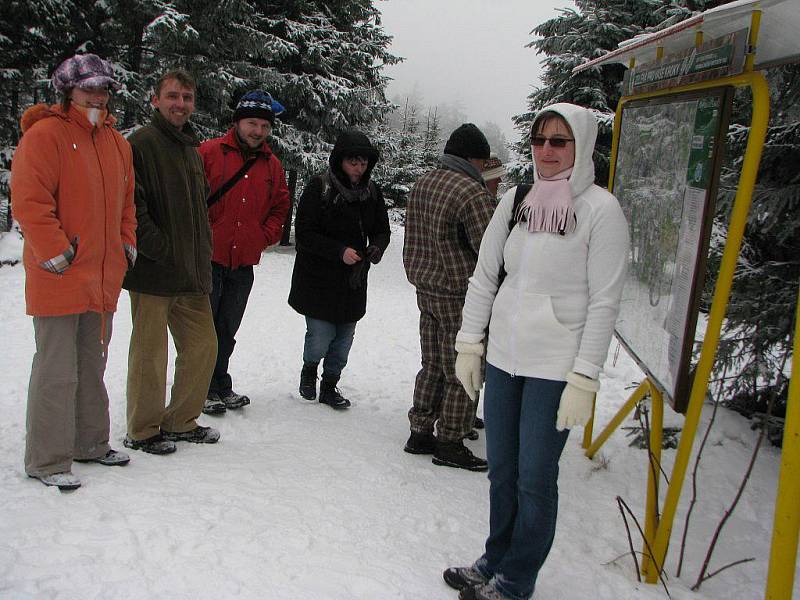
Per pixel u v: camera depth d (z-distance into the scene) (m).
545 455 2.12
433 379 3.69
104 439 3.13
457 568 2.41
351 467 3.43
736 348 3.98
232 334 4.20
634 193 3.13
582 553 2.74
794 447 1.87
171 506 2.73
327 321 4.29
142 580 2.19
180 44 12.73
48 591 2.07
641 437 3.87
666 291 2.55
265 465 3.32
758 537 2.98
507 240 2.25
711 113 2.20
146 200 3.22
